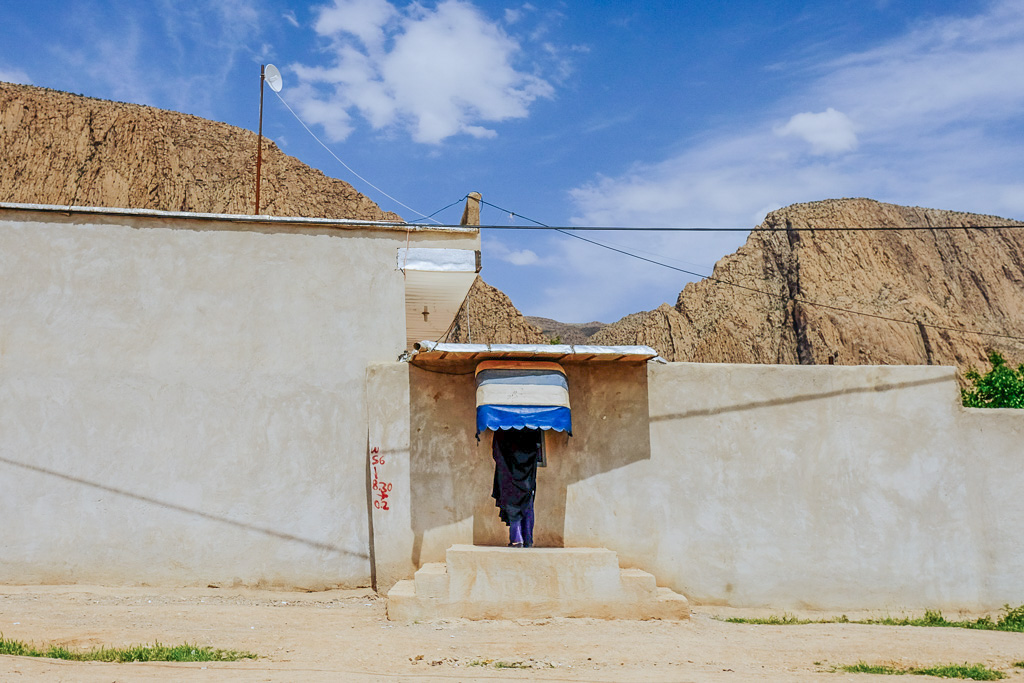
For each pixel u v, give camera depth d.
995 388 29.39
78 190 80.12
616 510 11.76
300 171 89.00
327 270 12.88
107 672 7.12
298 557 11.85
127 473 11.84
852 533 11.99
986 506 12.23
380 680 7.21
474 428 11.88
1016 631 11.12
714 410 12.15
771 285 105.06
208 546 11.77
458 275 13.61
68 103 85.31
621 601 10.40
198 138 88.06
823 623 11.23
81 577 11.53
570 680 7.38
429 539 11.59
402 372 11.98
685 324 102.62
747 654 8.81
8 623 9.25
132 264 12.40
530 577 10.33
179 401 12.10
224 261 12.61
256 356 12.38
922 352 95.69
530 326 69.44
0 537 11.50
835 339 95.25
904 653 9.11
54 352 12.02
